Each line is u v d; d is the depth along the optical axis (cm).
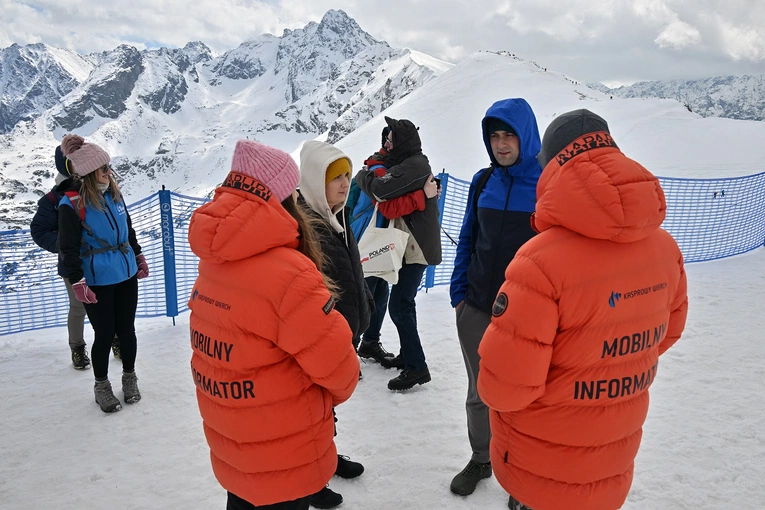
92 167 317
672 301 182
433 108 6291
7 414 346
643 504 256
